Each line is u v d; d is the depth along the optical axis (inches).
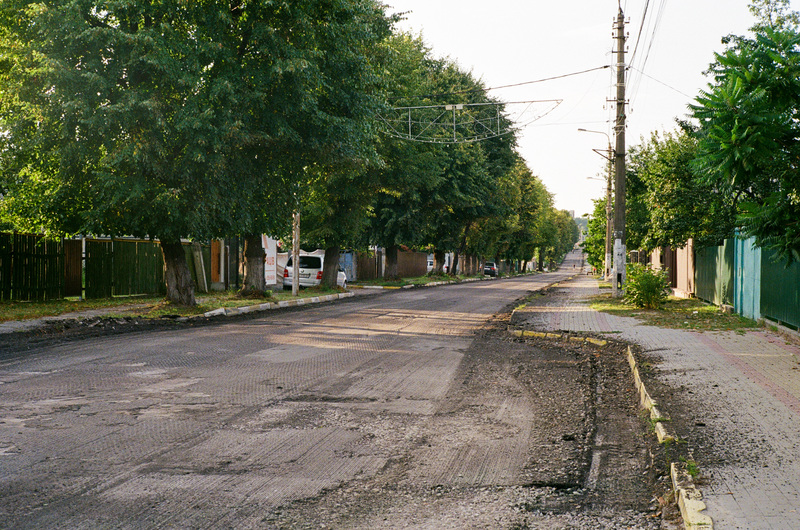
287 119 708.0
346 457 217.9
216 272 1107.3
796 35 273.1
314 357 430.3
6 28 631.8
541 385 349.1
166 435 239.9
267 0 636.7
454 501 179.8
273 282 1295.5
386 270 1760.6
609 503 180.7
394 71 1233.4
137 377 350.9
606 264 1820.9
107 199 633.6
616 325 626.8
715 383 334.0
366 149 812.6
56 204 667.4
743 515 161.0
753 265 631.8
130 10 600.7
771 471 195.2
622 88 965.8
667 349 456.4
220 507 172.7
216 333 557.9
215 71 660.1
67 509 169.5
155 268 955.3
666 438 230.4
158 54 587.5
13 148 656.4
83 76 576.7
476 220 2274.9
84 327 585.6
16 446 223.5
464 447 231.1
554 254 6560.0
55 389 317.4
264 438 238.8
